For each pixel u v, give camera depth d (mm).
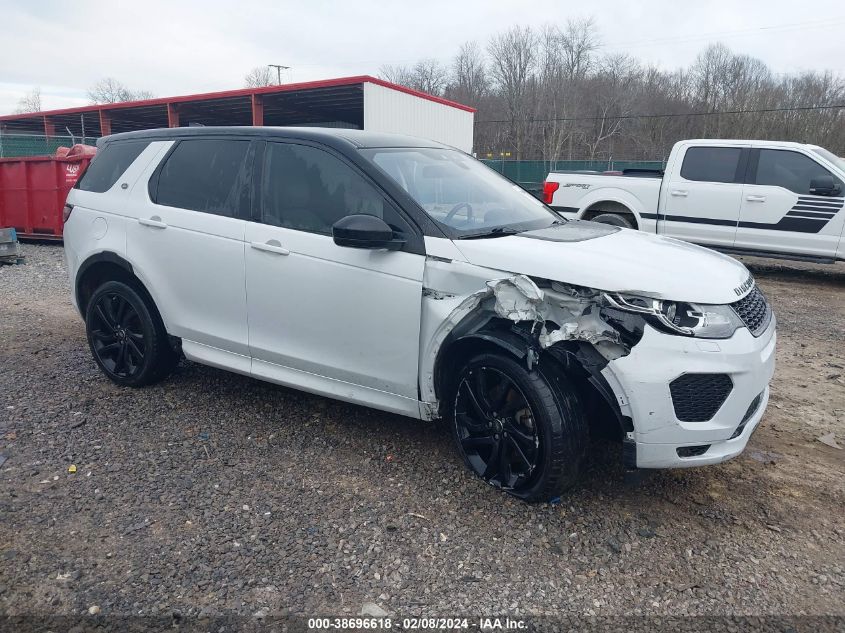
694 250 3697
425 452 3932
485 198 4117
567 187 10797
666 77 62500
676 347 2963
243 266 4078
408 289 3482
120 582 2779
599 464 3809
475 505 3375
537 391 3125
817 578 2865
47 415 4375
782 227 9320
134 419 4344
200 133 4508
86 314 5039
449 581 2824
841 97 48750
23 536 3070
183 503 3371
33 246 12750
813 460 3910
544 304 3154
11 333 6285
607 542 3088
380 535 3131
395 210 3588
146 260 4508
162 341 4672
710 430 3033
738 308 3191
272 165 4098
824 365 5715
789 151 9320
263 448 3977
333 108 27672
